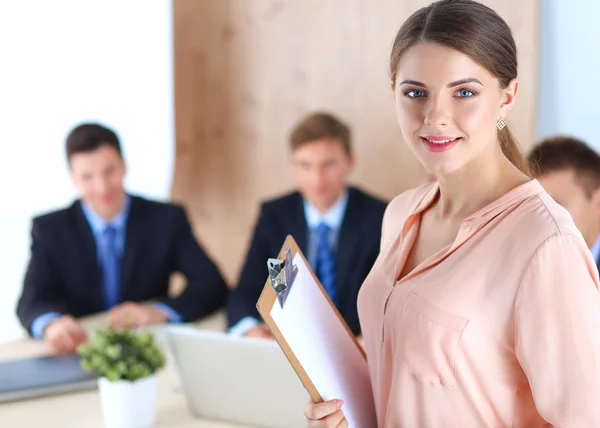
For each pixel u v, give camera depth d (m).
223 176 3.65
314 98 3.34
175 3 3.63
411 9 3.05
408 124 1.10
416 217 1.26
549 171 1.80
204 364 1.66
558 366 1.02
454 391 1.12
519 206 1.10
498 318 1.07
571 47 2.78
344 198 2.70
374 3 3.13
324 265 2.66
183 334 1.67
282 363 1.59
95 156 2.66
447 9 1.07
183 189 3.73
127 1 3.46
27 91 3.23
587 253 1.04
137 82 3.52
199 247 2.85
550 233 1.04
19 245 3.29
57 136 3.32
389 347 1.21
